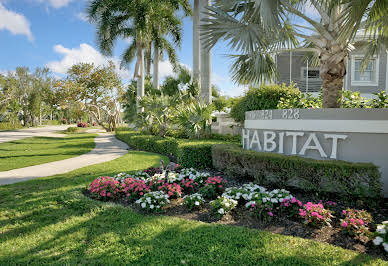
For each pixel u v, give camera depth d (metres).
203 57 11.67
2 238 2.86
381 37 5.79
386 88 12.92
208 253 2.46
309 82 14.16
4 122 42.34
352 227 2.76
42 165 7.72
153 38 18.14
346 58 5.22
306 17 5.12
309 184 4.12
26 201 4.05
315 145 4.69
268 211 3.28
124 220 3.28
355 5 3.64
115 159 8.35
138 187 4.08
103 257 2.44
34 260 2.41
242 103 10.32
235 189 3.97
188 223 3.14
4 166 7.55
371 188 3.65
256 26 5.16
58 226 3.13
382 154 4.20
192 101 12.02
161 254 2.46
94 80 25.44
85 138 19.64
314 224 2.96
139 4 15.41
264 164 4.70
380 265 2.21
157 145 10.30
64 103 26.52
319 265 2.23
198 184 4.84
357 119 4.33
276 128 5.36
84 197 4.17
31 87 44.91
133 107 20.45
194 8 13.36
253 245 2.57
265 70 6.85
